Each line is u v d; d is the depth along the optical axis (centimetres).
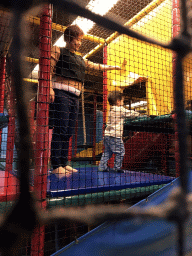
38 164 131
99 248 107
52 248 145
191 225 85
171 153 347
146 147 384
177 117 26
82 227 161
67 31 231
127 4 311
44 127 136
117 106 304
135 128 338
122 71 424
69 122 246
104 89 386
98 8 170
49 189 158
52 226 148
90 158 451
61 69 213
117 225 122
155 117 274
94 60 507
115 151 296
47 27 144
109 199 181
